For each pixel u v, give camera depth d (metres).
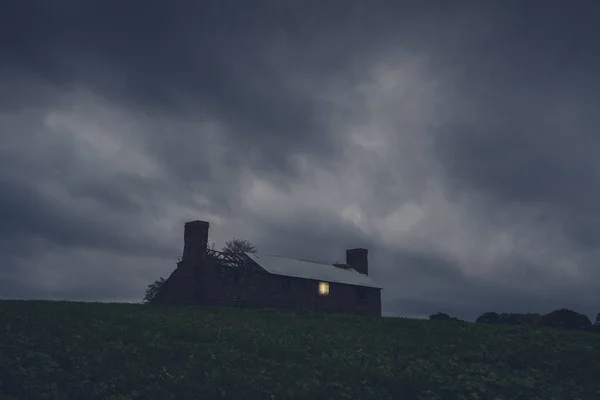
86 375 17.78
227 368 20.59
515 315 65.94
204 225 57.59
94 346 21.89
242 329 30.17
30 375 17.19
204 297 54.62
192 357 21.66
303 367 21.92
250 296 57.03
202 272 55.75
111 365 19.23
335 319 40.59
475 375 22.23
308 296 62.09
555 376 22.72
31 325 24.64
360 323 38.22
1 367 17.39
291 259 66.44
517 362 24.91
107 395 16.22
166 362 20.38
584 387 21.22
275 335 28.98
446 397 18.94
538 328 36.19
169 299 56.44
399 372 21.97
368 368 22.02
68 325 25.67
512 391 19.97
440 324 38.47
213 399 16.77
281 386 18.86
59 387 16.45
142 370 19.00
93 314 30.33
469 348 27.98
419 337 31.67
